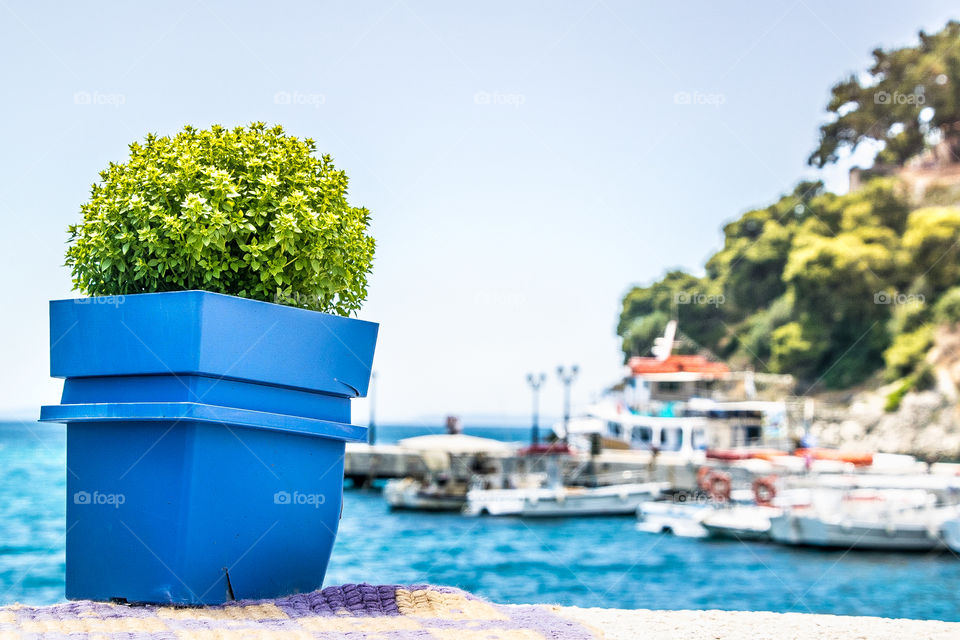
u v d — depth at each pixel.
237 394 4.05
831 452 42.31
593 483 40.62
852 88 47.78
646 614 4.42
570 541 29.69
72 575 4.13
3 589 14.54
